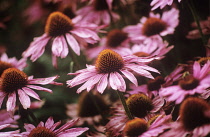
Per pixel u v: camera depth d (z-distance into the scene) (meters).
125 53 0.70
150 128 0.55
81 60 0.79
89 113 0.75
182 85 0.55
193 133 0.51
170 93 0.55
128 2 0.78
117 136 0.58
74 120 0.60
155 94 0.62
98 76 0.59
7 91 0.62
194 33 0.70
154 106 0.61
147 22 0.73
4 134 0.58
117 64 0.59
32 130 0.59
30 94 0.61
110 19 0.80
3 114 0.70
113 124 0.60
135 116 0.61
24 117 0.63
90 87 0.58
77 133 0.58
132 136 0.56
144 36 0.73
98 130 0.67
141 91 0.64
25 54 0.70
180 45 0.75
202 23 0.71
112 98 0.78
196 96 0.55
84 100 0.75
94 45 0.79
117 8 0.79
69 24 0.69
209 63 0.55
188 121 0.52
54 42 0.68
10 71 0.62
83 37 0.67
